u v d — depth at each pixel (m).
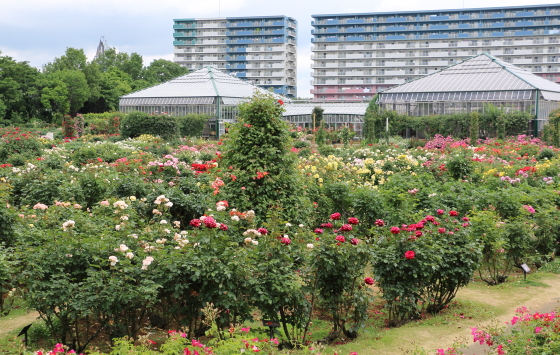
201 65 152.62
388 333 7.92
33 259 6.89
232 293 6.77
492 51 132.38
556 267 12.07
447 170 18.62
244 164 10.90
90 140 40.66
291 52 153.38
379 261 8.21
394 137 46.28
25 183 14.50
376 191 12.84
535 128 51.88
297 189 11.10
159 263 6.86
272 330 6.93
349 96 139.88
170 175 16.03
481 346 7.36
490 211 11.88
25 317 8.44
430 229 9.16
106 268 7.12
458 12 133.12
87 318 7.17
